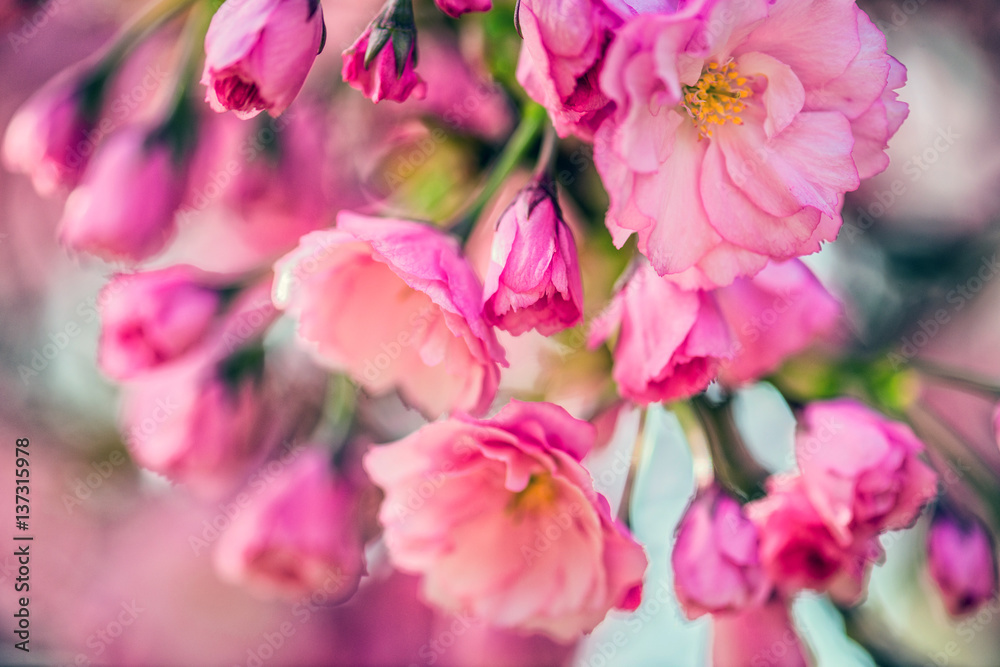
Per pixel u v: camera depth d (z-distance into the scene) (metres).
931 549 0.33
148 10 0.33
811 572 0.31
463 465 0.30
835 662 0.33
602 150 0.28
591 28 0.28
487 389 0.30
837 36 0.29
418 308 0.31
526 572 0.30
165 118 0.33
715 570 0.31
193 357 0.33
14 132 0.33
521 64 0.29
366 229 0.29
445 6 0.29
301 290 0.30
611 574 0.30
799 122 0.30
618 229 0.29
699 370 0.30
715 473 0.32
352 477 0.33
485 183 0.31
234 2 0.29
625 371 0.30
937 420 0.33
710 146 0.30
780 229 0.29
